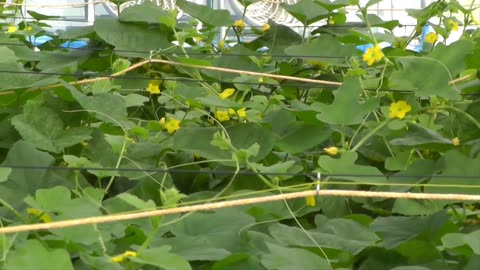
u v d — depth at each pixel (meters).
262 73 2.43
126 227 1.64
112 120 2.02
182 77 2.57
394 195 1.53
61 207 1.57
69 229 1.54
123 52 2.55
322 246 1.62
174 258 1.43
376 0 2.45
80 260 1.56
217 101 2.12
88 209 1.57
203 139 2.08
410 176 1.77
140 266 1.49
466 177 1.76
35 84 2.07
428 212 1.82
